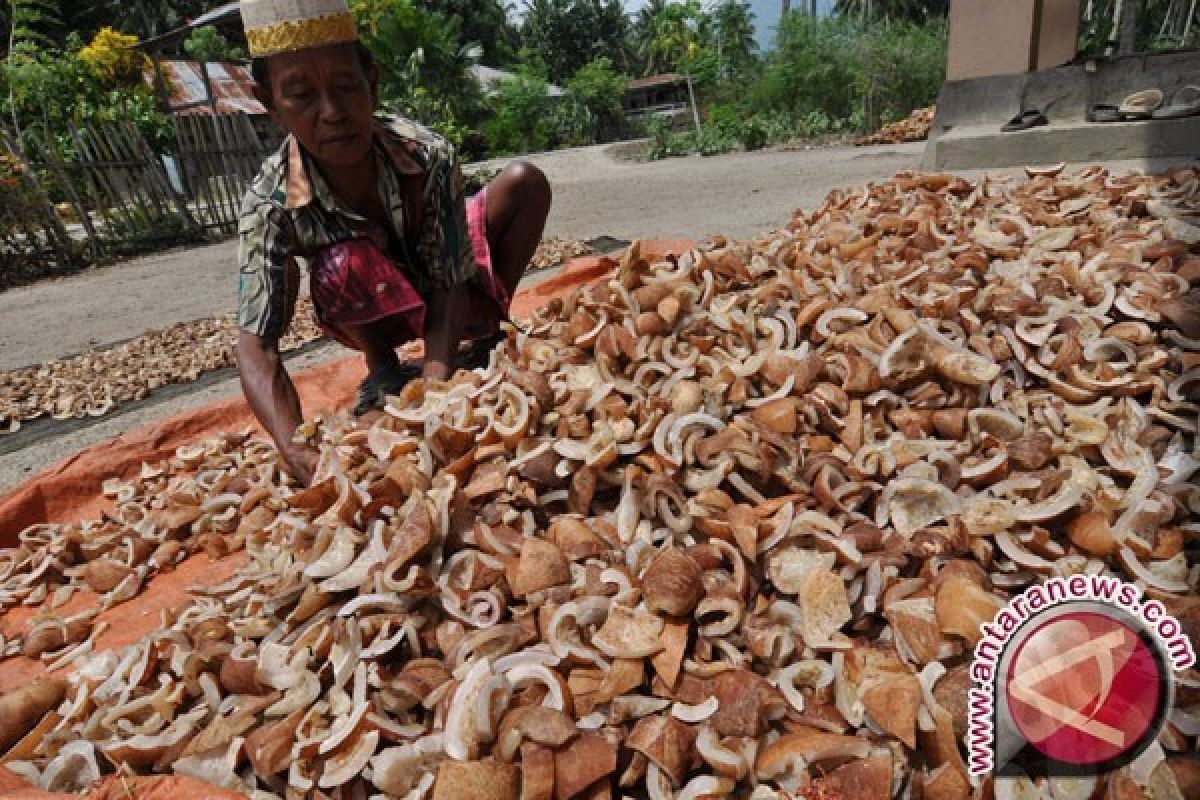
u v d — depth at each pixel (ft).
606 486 6.83
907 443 6.89
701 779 4.83
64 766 5.65
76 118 44.88
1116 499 6.21
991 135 21.94
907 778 4.76
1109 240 10.48
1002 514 6.00
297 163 9.54
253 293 9.43
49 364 19.02
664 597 5.41
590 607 5.61
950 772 4.72
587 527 6.47
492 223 12.79
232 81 78.13
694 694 5.21
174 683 6.21
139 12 106.63
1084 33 49.47
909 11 117.80
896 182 14.99
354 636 5.74
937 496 6.26
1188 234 10.23
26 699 6.40
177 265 34.40
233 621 6.61
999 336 8.21
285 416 9.05
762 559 5.96
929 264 10.13
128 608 8.40
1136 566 5.67
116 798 5.09
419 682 5.48
